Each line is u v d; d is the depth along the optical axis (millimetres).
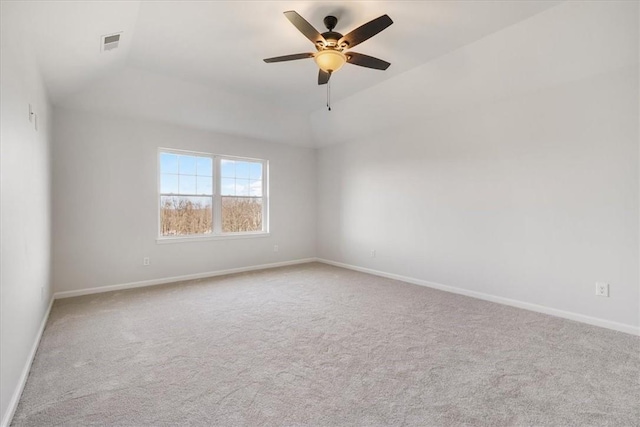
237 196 5414
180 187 4785
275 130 5457
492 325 2953
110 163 4078
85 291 3912
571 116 3104
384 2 2461
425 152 4465
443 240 4254
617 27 2562
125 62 3430
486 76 3432
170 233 4691
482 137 3826
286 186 5961
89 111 3914
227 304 3553
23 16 1861
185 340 2605
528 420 1646
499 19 2721
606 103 2895
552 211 3254
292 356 2336
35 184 2467
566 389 1924
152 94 4023
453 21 2738
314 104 4859
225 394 1864
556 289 3230
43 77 2818
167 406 1751
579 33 2705
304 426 1598
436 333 2762
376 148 5176
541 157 3324
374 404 1776
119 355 2338
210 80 3939
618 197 2848
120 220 4160
